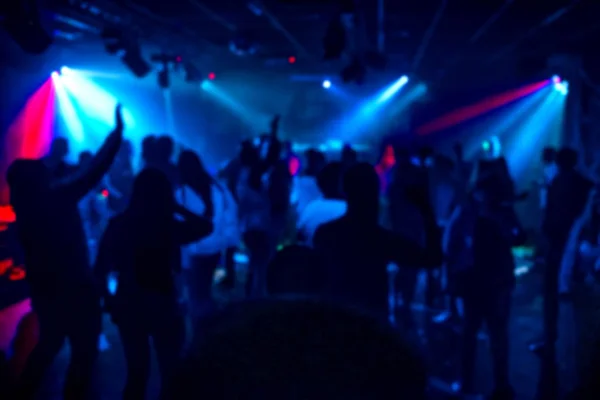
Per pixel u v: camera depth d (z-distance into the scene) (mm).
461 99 18344
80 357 3969
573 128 14117
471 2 10016
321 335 566
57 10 10023
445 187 6969
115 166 8266
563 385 5035
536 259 11312
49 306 3893
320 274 2070
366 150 16750
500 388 4680
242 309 596
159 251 3715
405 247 3090
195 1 10070
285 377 553
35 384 3994
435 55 16266
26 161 3836
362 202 3137
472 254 4703
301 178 7480
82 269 3936
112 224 3766
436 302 7922
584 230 7410
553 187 6605
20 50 11602
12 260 8312
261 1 10000
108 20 11195
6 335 6332
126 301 3697
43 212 3805
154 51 15539
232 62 18000
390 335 589
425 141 18578
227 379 557
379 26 12344
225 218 5418
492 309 4730
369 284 3062
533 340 6246
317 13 10984
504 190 4758
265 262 7117
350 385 555
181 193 5121
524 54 15555
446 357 5793
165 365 3779
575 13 10852
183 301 7066
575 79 14211
